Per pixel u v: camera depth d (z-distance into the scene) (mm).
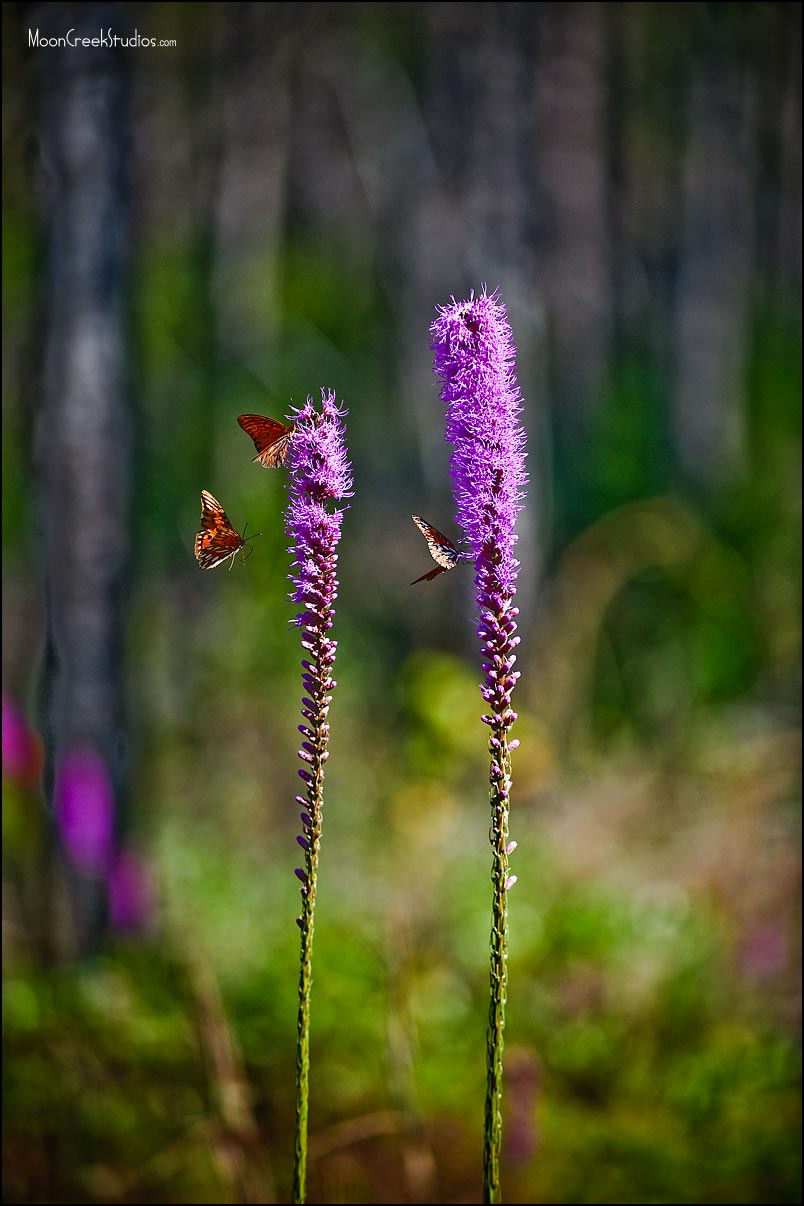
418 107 12688
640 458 10938
